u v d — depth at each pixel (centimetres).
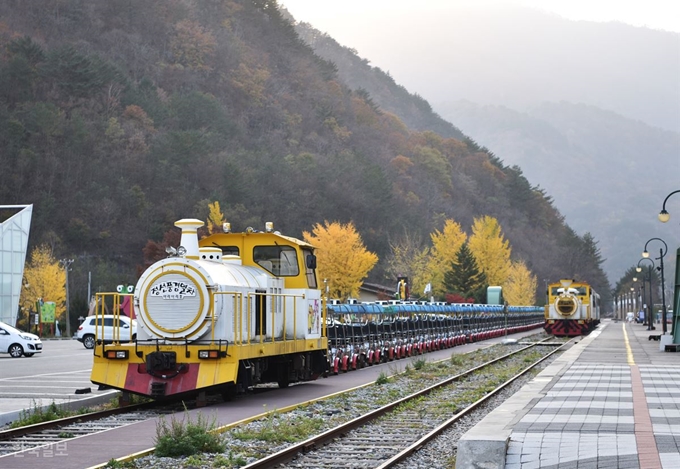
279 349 2084
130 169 10769
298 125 15775
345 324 3081
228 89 15338
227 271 2005
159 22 15775
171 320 1872
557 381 2194
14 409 1795
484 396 2127
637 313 12569
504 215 18212
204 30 16738
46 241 9081
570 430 1289
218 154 11650
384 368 3262
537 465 1080
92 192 10225
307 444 1318
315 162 12500
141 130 11600
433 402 2064
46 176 10038
